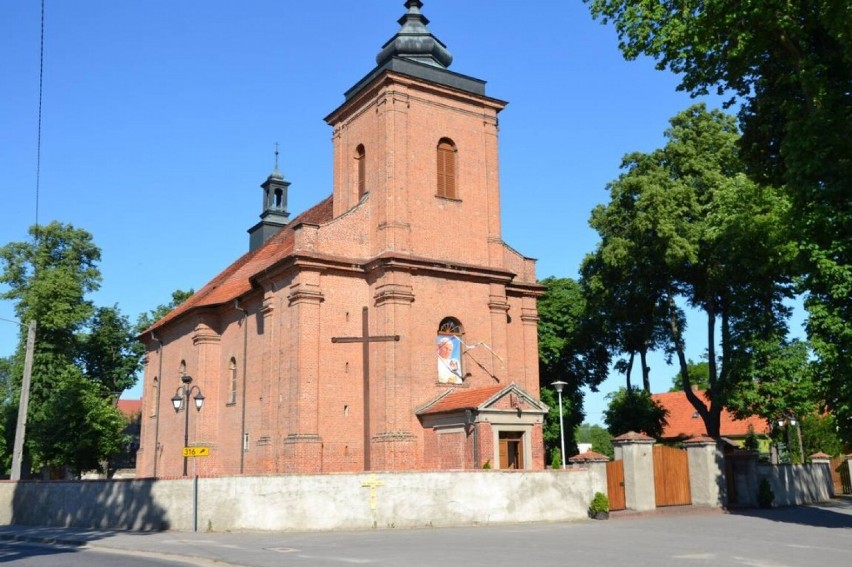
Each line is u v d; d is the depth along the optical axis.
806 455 51.44
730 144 40.03
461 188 34.12
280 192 51.06
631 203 41.84
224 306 38.91
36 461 46.50
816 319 20.72
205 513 23.33
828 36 21.33
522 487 24.70
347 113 35.53
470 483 24.02
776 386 36.28
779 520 24.45
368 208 33.12
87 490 26.88
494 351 33.34
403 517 23.19
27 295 51.56
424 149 33.44
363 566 14.37
